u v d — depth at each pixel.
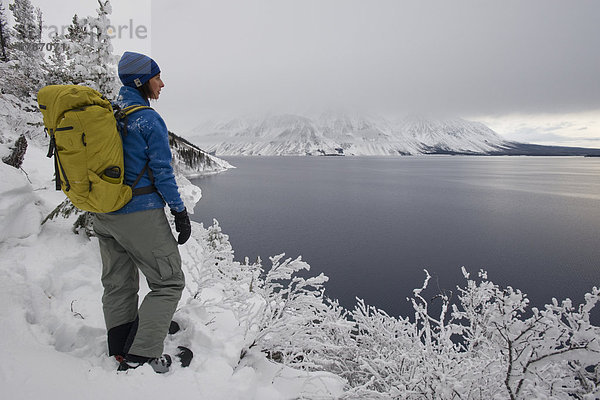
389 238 37.66
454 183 112.75
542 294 22.33
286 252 31.45
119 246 2.04
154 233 1.88
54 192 4.51
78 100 1.61
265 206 59.19
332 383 2.42
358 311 3.90
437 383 2.47
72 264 2.69
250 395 1.84
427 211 57.09
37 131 10.77
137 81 1.93
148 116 1.81
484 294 3.33
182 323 2.35
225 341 2.27
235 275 3.00
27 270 2.32
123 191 1.73
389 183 111.12
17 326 1.79
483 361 2.70
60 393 1.41
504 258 30.42
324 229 41.91
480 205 64.88
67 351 1.95
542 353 2.65
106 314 2.02
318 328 2.69
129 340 1.97
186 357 2.03
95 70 5.73
